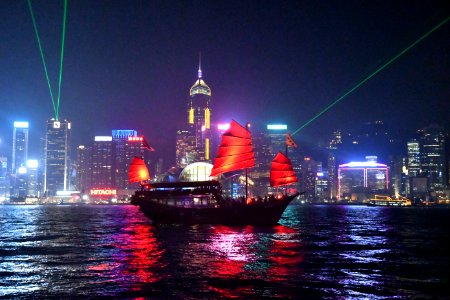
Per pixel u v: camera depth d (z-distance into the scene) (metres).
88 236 62.53
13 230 76.19
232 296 25.95
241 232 67.06
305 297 25.72
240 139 80.69
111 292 26.80
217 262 37.56
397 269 34.41
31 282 29.58
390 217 140.50
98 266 35.75
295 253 43.22
